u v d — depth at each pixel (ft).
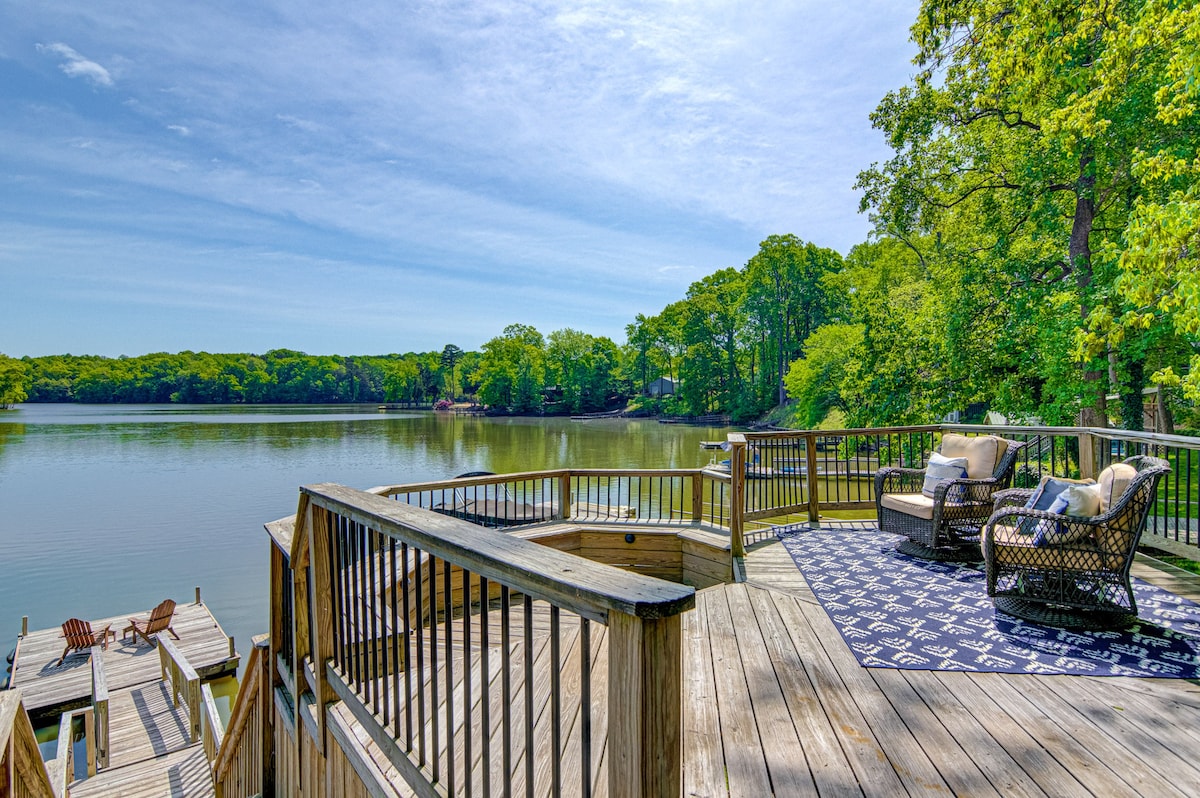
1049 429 19.53
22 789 7.16
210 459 108.58
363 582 7.32
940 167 45.85
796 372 112.37
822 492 49.65
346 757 7.80
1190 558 14.44
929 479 17.66
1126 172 34.71
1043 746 7.70
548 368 269.85
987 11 34.91
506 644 4.35
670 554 20.29
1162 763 7.27
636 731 3.09
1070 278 37.68
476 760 6.82
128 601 42.52
